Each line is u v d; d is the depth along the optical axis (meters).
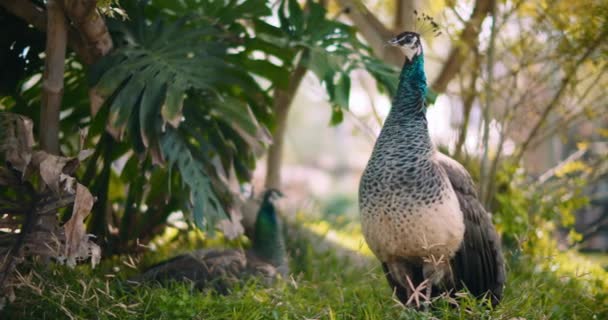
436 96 5.58
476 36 6.24
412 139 4.37
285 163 24.33
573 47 6.01
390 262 4.53
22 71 5.25
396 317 4.39
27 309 4.01
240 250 5.41
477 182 6.54
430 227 4.25
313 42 5.71
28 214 3.85
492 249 4.57
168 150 4.77
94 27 4.66
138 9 5.20
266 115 5.84
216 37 5.66
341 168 25.22
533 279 5.07
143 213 5.87
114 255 5.62
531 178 7.18
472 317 4.25
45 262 4.38
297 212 7.50
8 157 3.83
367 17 6.92
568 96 6.58
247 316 4.26
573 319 4.68
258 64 5.78
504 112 6.43
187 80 4.87
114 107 4.65
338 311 4.46
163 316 4.14
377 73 5.63
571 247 6.75
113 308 4.16
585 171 7.09
